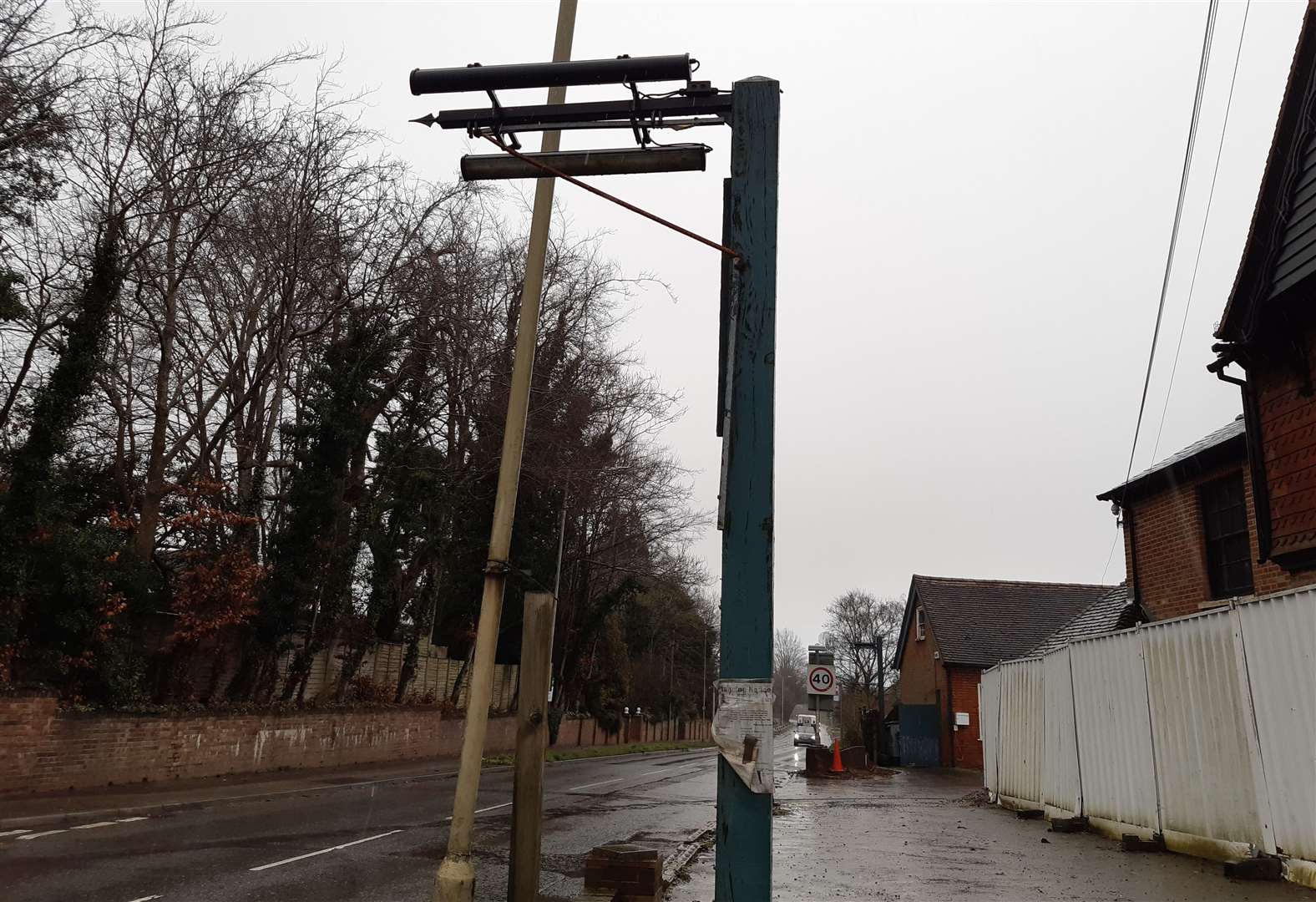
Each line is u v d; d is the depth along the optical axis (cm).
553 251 2838
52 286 1728
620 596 3972
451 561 3027
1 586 1393
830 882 832
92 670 1570
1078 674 1232
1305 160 937
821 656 2427
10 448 1633
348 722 2280
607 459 3147
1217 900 696
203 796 1450
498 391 2669
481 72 575
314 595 2145
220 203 1875
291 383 2405
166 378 1852
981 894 765
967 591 3528
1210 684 895
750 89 547
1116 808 1109
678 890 852
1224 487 1280
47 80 1577
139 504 1958
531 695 571
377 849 1056
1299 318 954
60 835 1070
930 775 2731
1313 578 955
